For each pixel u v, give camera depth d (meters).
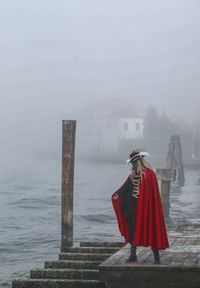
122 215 8.34
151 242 8.06
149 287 8.12
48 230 23.17
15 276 14.41
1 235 21.67
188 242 10.41
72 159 13.19
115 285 8.18
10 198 38.94
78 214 28.52
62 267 10.26
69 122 13.15
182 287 8.05
